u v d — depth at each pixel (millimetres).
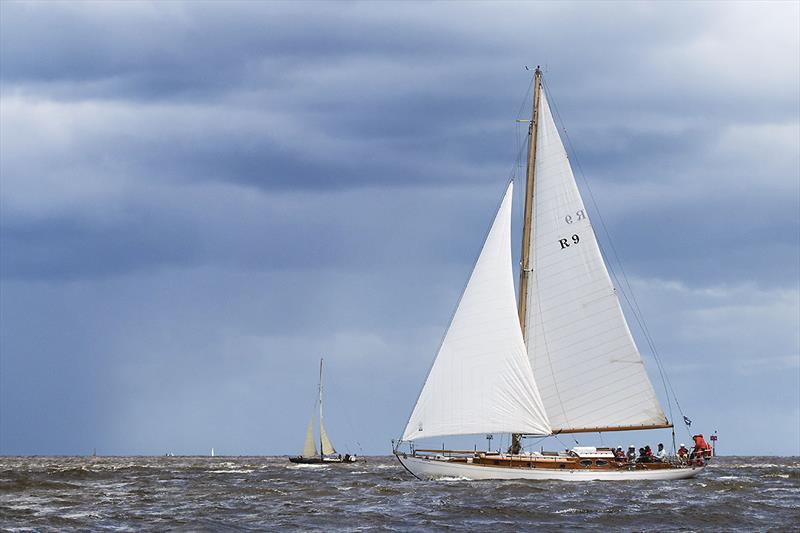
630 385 122000
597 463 122750
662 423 122625
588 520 90812
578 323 122188
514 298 117250
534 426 116625
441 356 117438
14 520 91000
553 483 119812
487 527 86875
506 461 121688
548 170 123250
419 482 137125
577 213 122438
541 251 123312
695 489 120312
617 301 122188
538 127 123938
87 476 182625
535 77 124250
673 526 88125
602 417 122312
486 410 116188
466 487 116938
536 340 122938
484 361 116500
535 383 117000
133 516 95000
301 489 128875
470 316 117250
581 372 122125
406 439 117938
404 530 85625
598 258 122125
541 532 84250
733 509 99375
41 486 137250
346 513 96812
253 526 88500
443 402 116812
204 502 111812
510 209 117938
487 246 117875
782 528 86500
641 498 108000
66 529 85750
